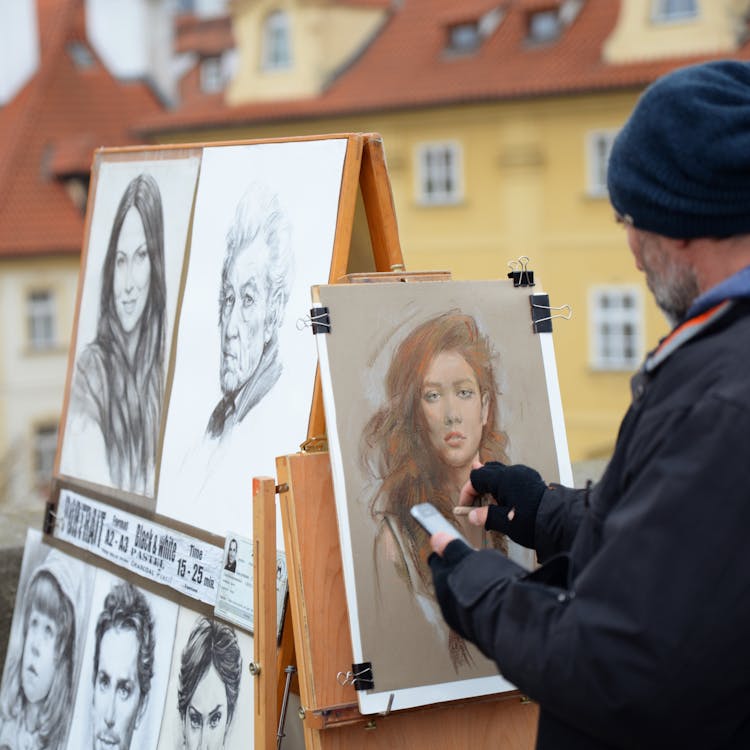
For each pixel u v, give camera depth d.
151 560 2.87
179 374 2.86
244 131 27.67
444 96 24.66
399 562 2.23
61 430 3.34
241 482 2.59
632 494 1.56
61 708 3.16
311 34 26.70
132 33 30.30
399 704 2.19
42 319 28.17
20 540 3.98
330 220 2.46
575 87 23.31
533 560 2.35
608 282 23.69
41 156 28.28
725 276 1.62
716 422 1.50
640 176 1.64
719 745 1.54
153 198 3.05
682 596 1.47
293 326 2.52
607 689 1.51
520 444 2.38
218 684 2.59
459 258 25.23
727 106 1.58
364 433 2.24
